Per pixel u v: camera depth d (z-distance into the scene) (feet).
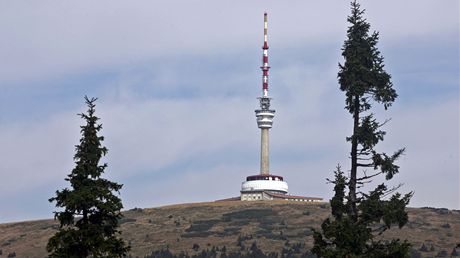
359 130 207.72
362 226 205.46
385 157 208.23
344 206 209.67
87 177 198.18
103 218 200.95
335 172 211.20
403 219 205.16
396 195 207.10
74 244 197.26
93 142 198.18
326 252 200.13
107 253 203.21
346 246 202.28
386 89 212.23
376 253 204.03
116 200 197.47
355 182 210.59
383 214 204.33
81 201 192.75
